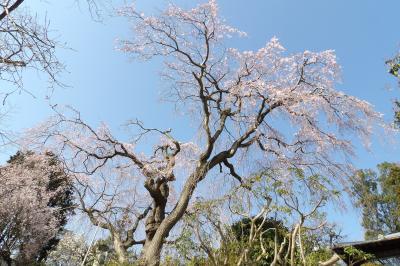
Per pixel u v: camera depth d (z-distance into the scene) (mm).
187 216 6836
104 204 12773
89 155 12070
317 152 11078
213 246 6199
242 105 11344
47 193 16984
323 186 6758
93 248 14211
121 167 12773
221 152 10750
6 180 16609
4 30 4938
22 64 5082
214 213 6496
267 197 6395
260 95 11055
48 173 15359
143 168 11500
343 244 7078
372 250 7426
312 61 11398
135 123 12539
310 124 11203
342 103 10945
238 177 10648
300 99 10789
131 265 8977
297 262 6523
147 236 9773
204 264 6078
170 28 11766
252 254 6414
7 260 18203
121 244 10328
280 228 6680
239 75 11734
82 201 11938
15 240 18469
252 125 11164
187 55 11547
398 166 18156
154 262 8391
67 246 25141
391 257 7395
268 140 11484
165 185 10836
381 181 24328
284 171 7441
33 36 5035
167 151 12414
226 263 5793
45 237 19203
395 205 23141
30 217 17875
